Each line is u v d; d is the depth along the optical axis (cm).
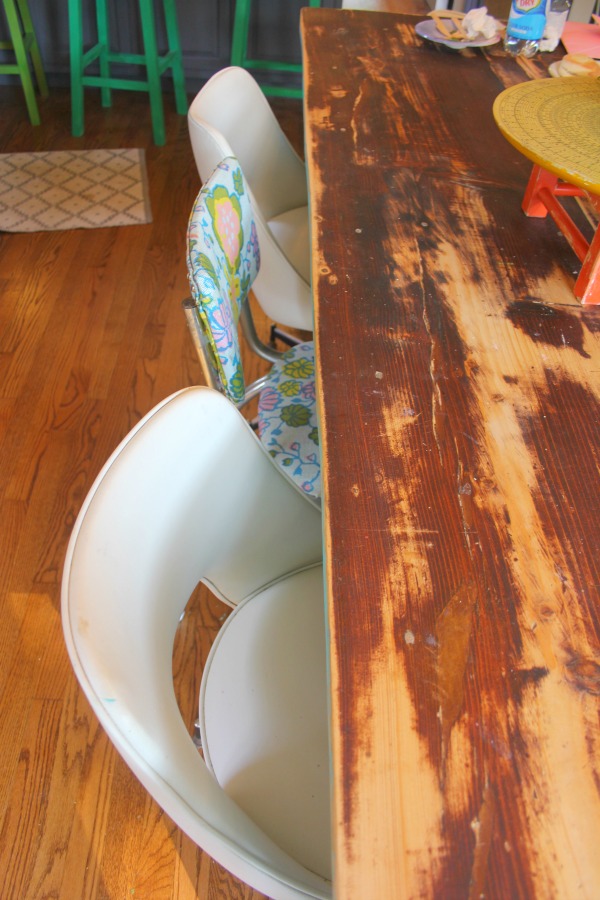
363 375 89
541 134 101
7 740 132
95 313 224
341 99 150
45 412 192
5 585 154
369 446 80
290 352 142
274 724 89
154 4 321
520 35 171
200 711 91
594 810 55
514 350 94
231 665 94
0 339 213
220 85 147
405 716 59
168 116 329
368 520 73
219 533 89
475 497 75
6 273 236
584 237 113
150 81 294
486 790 55
